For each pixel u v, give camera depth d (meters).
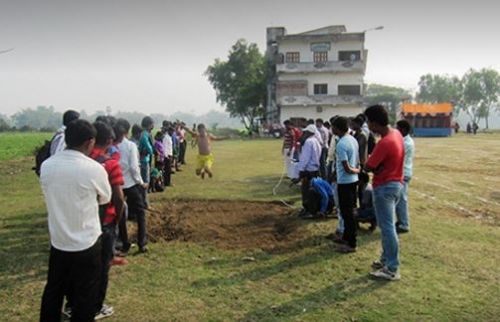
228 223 8.08
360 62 48.12
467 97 86.56
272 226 7.89
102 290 4.41
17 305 4.74
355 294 5.02
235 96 54.81
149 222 8.07
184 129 17.98
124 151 6.21
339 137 6.42
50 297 3.50
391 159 5.28
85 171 3.40
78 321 3.50
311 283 5.34
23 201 10.36
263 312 4.57
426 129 46.59
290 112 50.12
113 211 4.44
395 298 4.91
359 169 6.37
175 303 4.80
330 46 49.03
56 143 5.68
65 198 3.36
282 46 49.94
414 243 6.88
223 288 5.19
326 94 49.59
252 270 5.75
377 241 6.98
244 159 20.69
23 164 19.86
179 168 16.70
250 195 10.80
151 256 6.27
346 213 6.36
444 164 18.38
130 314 4.54
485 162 19.11
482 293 5.04
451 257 6.24
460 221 8.33
